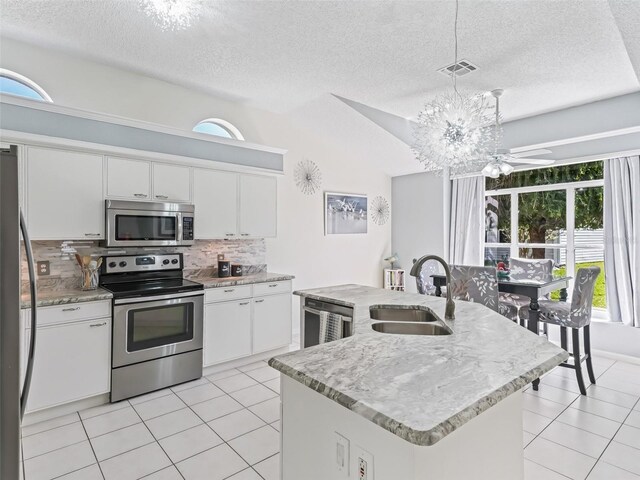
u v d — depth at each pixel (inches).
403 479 38.9
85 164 117.8
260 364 150.9
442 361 54.1
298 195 193.6
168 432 98.1
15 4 95.7
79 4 95.6
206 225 146.4
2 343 52.5
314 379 47.8
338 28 104.5
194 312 132.3
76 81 125.6
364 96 155.7
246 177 159.2
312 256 200.5
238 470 82.7
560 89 142.8
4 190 52.9
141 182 129.6
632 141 148.6
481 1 90.1
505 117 175.6
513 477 54.7
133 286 128.7
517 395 56.0
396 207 240.1
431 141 106.6
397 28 103.6
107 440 94.4
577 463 85.6
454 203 209.2
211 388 126.4
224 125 167.2
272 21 101.7
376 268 233.8
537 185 183.6
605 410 110.9
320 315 105.2
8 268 53.0
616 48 111.3
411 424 36.2
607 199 155.4
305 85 146.2
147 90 140.5
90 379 110.3
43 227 110.0
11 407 53.1
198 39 112.3
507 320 79.7
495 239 201.9
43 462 85.4
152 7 96.7
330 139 204.8
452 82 139.0
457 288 140.6
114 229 122.2
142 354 120.2
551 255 179.8
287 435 55.9
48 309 103.2
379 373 49.6
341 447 46.3
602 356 158.7
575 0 88.9
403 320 93.9
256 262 176.4
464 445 45.1
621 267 151.6
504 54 116.6
